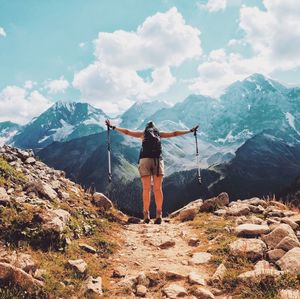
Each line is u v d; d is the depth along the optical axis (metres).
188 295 2.46
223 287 2.51
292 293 2.19
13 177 4.21
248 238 3.43
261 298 2.22
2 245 2.84
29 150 5.94
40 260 2.78
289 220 3.81
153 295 2.54
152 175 5.01
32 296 2.30
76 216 4.05
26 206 3.44
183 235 4.00
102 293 2.52
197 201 5.82
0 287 2.28
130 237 4.09
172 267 3.00
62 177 5.76
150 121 5.21
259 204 5.07
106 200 5.12
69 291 2.47
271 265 2.75
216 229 3.92
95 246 3.48
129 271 2.97
